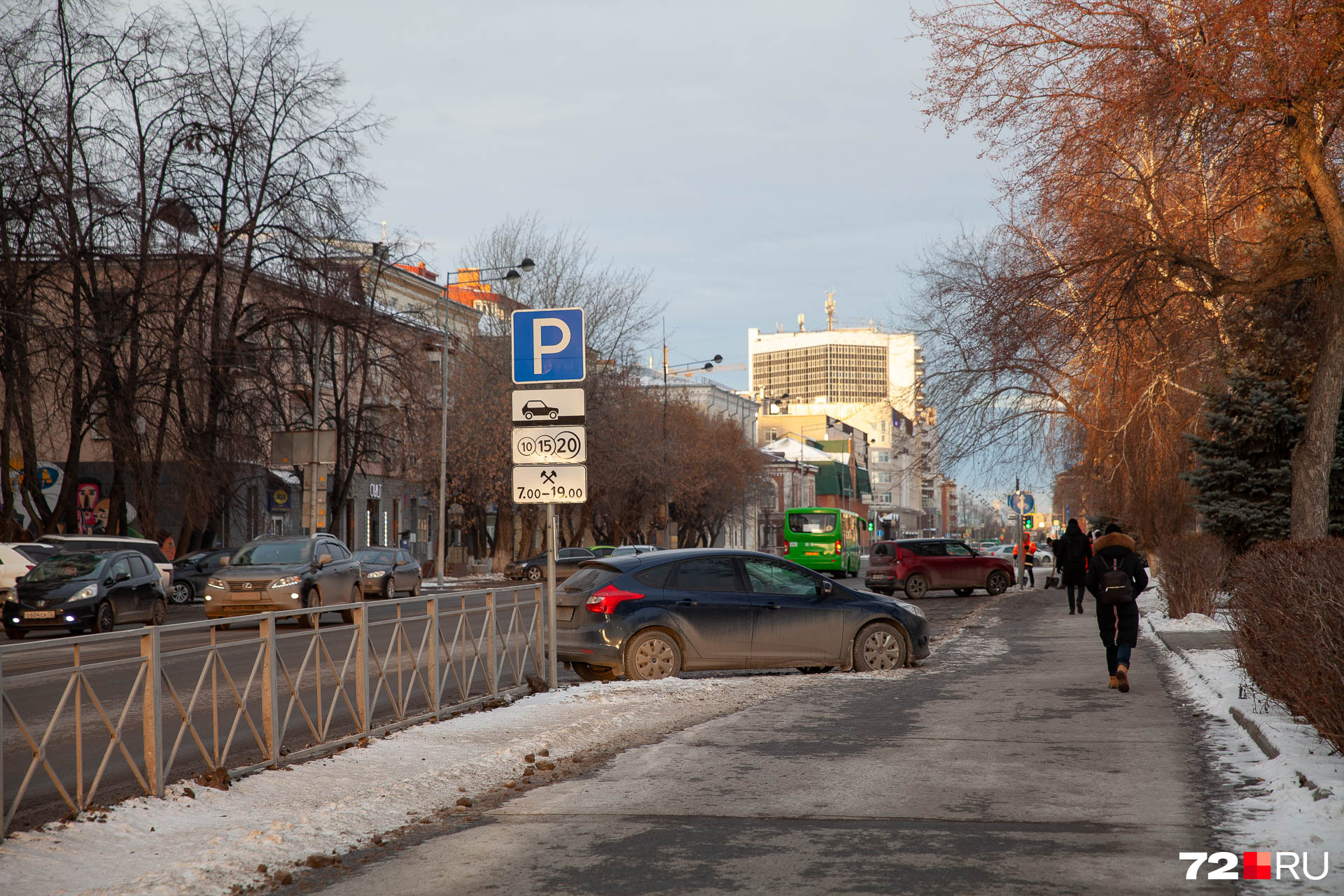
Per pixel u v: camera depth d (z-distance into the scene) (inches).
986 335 797.2
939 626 904.3
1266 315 888.3
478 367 1920.5
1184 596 820.6
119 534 1358.3
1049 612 1051.9
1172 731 367.9
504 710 437.4
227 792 296.4
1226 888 199.6
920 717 406.6
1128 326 767.7
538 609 508.4
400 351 1481.3
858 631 565.9
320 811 270.2
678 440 2426.2
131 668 276.2
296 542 993.5
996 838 237.1
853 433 5703.7
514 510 1989.4
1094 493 1493.6
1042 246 780.0
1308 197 743.7
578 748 356.8
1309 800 253.3
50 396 1244.5
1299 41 574.2
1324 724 301.1
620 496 2309.3
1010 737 361.1
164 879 216.2
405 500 2295.8
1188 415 1122.7
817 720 402.0
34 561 1054.4
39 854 231.9
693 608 538.0
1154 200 711.7
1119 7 633.0
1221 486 951.6
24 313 1147.9
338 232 1366.9
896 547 1402.6
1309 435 645.9
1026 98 668.1
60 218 1176.2
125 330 1250.0
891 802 272.4
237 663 315.3
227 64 1322.6
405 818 268.8
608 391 1936.5
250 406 1352.1
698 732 378.3
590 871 218.4
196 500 1318.9
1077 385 1008.2
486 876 217.2
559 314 503.5
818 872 213.6
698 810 267.7
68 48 1221.1
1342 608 283.7
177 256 1290.6
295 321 1370.6
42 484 1611.7
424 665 415.2
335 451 1323.8
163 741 284.0
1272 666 365.1
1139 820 250.5
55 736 253.6
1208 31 604.4
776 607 550.6
